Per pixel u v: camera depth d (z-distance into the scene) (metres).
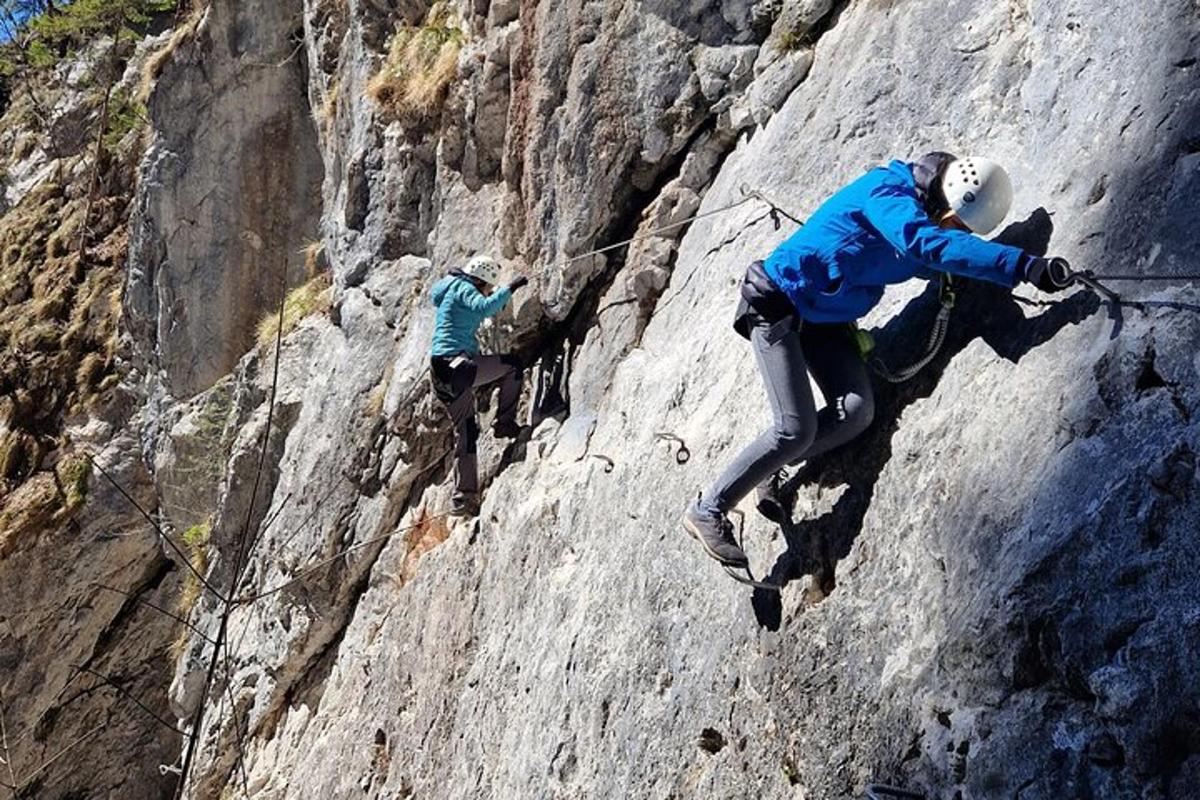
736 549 4.77
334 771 8.48
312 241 12.40
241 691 10.10
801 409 4.55
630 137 7.23
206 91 12.53
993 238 4.66
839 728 4.40
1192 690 3.37
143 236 12.80
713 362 6.09
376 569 8.96
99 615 12.68
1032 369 4.21
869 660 4.38
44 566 12.64
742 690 4.92
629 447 6.45
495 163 8.39
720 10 7.00
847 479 4.78
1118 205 4.23
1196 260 3.87
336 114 10.62
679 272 6.98
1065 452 3.97
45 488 12.91
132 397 13.23
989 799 3.81
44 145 17.20
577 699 5.88
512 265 7.95
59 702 12.55
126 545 12.64
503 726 6.57
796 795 4.52
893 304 5.02
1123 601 3.60
